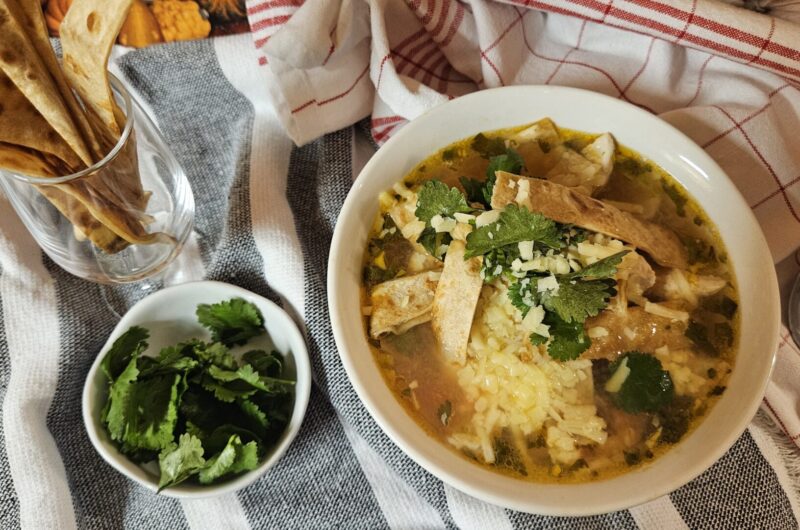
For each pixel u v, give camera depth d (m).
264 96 0.40
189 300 0.34
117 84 0.30
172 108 0.41
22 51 0.25
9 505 0.32
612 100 0.33
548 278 0.29
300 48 0.34
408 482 0.32
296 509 0.33
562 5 0.36
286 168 0.38
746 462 0.32
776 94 0.36
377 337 0.31
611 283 0.30
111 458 0.31
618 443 0.29
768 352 0.28
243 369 0.31
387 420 0.28
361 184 0.32
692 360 0.30
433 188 0.31
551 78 0.38
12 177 0.29
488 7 0.36
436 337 0.31
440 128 0.33
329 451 0.34
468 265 0.30
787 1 0.36
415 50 0.39
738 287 0.31
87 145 0.29
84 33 0.26
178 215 0.35
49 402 0.34
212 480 0.31
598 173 0.33
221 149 0.40
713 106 0.35
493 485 0.27
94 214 0.30
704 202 0.32
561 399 0.30
